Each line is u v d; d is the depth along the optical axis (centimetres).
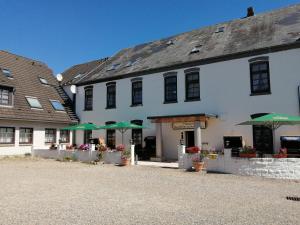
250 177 1248
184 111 1955
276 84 1616
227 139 1764
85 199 847
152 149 2034
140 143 2166
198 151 1494
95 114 2486
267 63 1659
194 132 1811
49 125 2414
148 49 2589
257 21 2059
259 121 1287
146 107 2152
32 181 1155
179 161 1547
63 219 649
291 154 1412
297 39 1579
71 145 2395
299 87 1535
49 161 1950
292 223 620
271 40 1711
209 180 1180
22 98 2278
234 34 2030
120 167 1617
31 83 2511
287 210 722
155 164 1748
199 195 902
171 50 2297
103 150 1858
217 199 848
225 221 635
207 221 636
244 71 1733
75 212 705
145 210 727
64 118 2484
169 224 616
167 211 718
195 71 1925
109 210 725
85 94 2598
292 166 1198
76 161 1939
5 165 1697
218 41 2039
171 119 1856
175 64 1995
